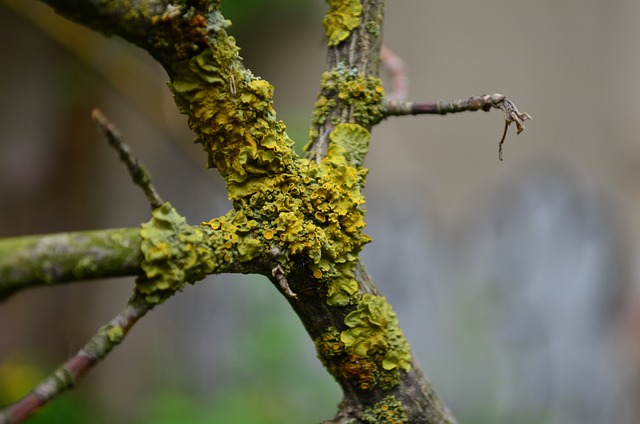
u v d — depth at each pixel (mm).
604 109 6367
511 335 6227
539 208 6402
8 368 3715
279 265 1214
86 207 5121
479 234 6414
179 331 5641
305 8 4926
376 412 1376
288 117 3480
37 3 3729
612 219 6336
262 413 3676
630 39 6297
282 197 1252
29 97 4820
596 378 6164
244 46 5344
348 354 1345
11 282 1012
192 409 3678
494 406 5711
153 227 1118
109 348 1063
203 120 1221
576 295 6305
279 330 3881
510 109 1323
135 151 5547
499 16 6402
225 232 1196
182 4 1151
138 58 4270
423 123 6473
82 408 3674
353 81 1449
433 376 5625
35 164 4949
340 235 1301
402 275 6324
